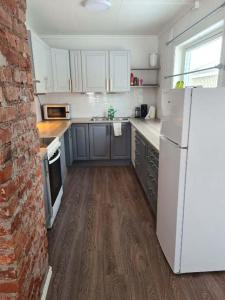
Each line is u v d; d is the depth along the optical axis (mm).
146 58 4340
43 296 1493
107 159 4281
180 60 3332
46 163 2125
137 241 2098
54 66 3867
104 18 3162
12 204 1006
